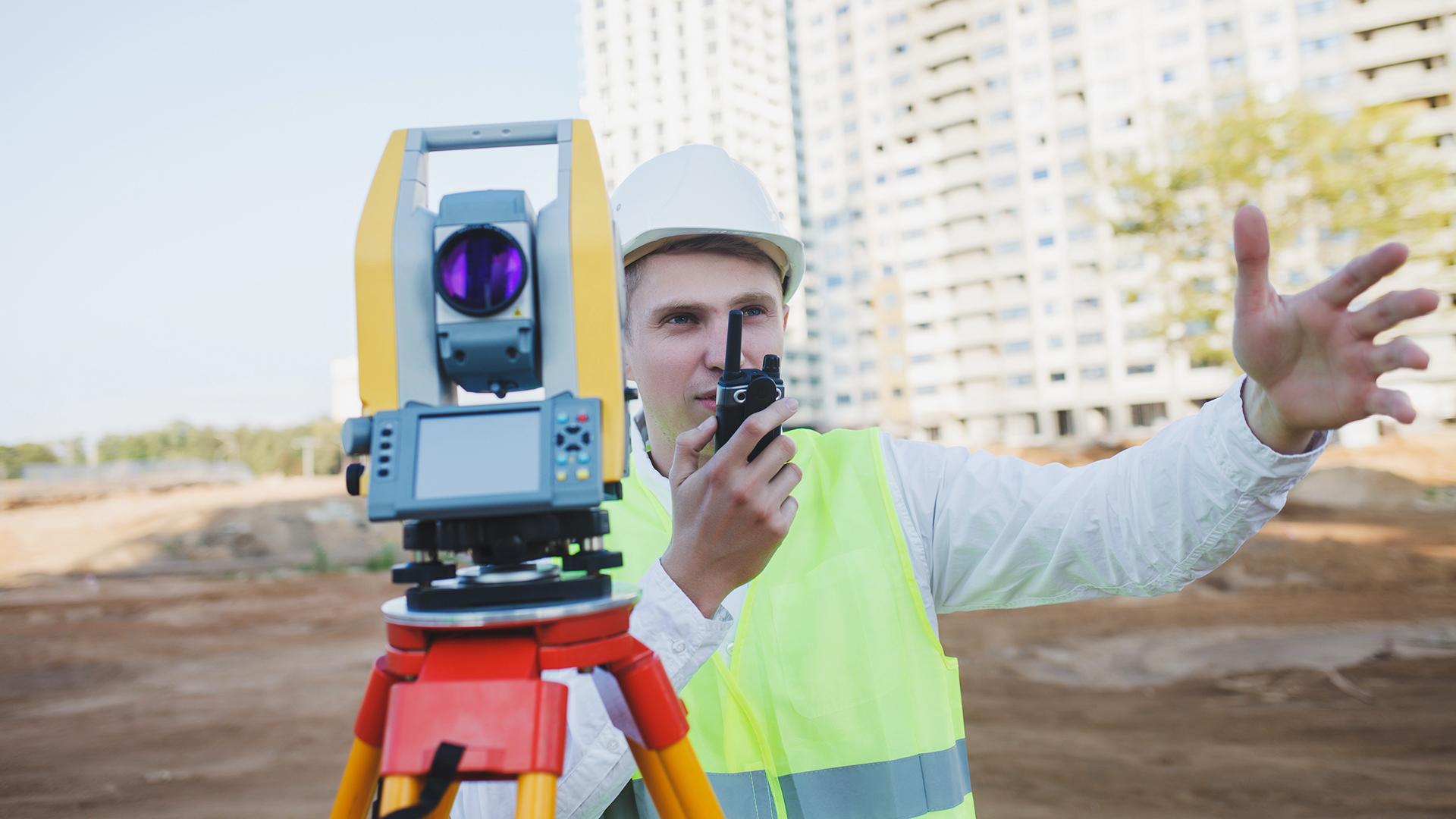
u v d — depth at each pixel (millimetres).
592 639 803
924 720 1377
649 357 1508
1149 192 22203
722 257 1487
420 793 739
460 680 759
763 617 1402
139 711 9734
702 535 967
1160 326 23656
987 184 53781
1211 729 6867
